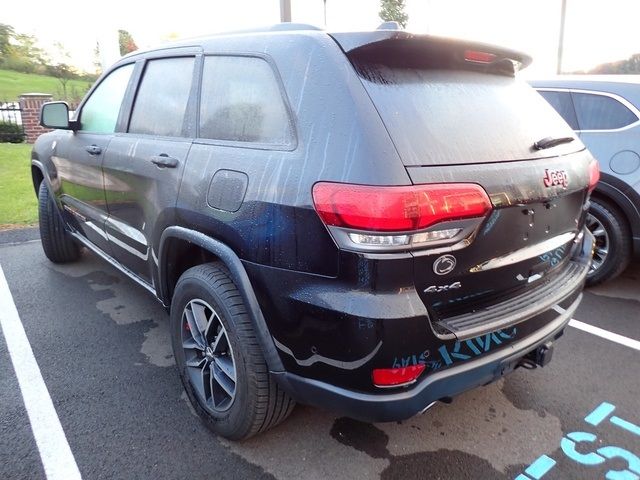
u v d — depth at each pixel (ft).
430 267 5.86
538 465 7.68
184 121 8.71
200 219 7.61
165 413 8.80
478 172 6.23
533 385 9.75
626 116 13.53
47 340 11.30
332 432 8.39
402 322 5.66
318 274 6.07
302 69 6.70
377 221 5.55
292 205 6.18
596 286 14.73
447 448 8.03
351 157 5.84
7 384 9.59
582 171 8.18
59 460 7.64
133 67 10.74
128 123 10.47
